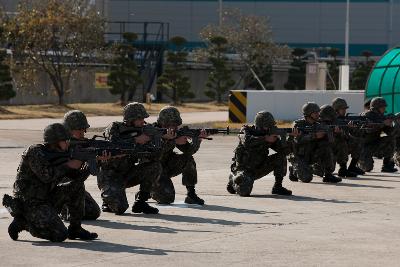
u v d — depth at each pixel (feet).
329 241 58.70
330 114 99.19
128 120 69.05
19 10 253.24
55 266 50.03
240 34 361.10
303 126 93.20
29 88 254.06
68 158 57.98
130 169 70.33
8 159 117.91
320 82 226.38
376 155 106.52
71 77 270.46
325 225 65.41
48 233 57.26
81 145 62.69
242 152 82.69
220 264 50.96
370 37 478.59
